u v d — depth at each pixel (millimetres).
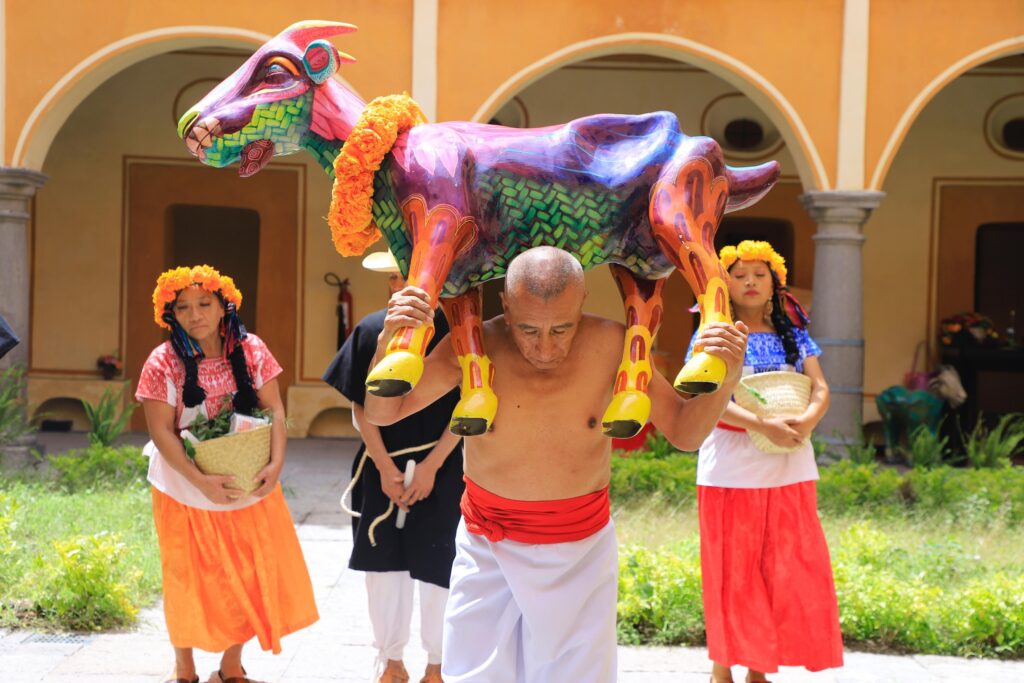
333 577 7332
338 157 3090
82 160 15359
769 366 5219
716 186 3080
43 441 14023
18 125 11609
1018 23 12000
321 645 5887
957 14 12000
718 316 2854
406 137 3109
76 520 8391
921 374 14992
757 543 4984
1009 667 5777
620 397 2986
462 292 3162
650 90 15742
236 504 4832
